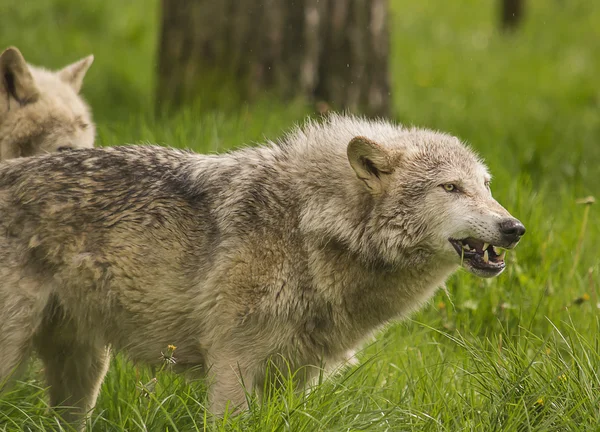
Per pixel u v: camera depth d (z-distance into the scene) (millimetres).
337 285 7934
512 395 7844
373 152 7930
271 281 7805
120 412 8141
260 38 16281
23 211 7957
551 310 10414
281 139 8656
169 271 8000
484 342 9664
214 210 8062
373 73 17203
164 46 17000
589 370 7957
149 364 8508
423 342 9992
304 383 8328
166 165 8328
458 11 40344
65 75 12836
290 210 7996
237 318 7809
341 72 16859
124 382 8945
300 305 7895
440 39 34406
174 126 13984
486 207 7801
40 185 8023
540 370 8180
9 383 8070
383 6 17188
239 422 7418
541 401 7695
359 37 16891
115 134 13672
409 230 7902
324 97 16875
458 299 10562
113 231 7984
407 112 22297
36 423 8102
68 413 8828
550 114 23891
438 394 8367
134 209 8031
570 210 12969
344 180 8031
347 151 7828
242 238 7863
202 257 7977
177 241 8008
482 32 36406
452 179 7910
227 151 9344
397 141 8242
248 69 16328
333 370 8477
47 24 25516
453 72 29016
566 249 11500
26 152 11742
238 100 16297
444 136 8445
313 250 7887
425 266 8102
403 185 7945
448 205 7871
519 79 29062
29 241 7906
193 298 7988
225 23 16312
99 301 8102
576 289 10844
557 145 19328
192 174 8242
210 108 16281
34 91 11758
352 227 7895
